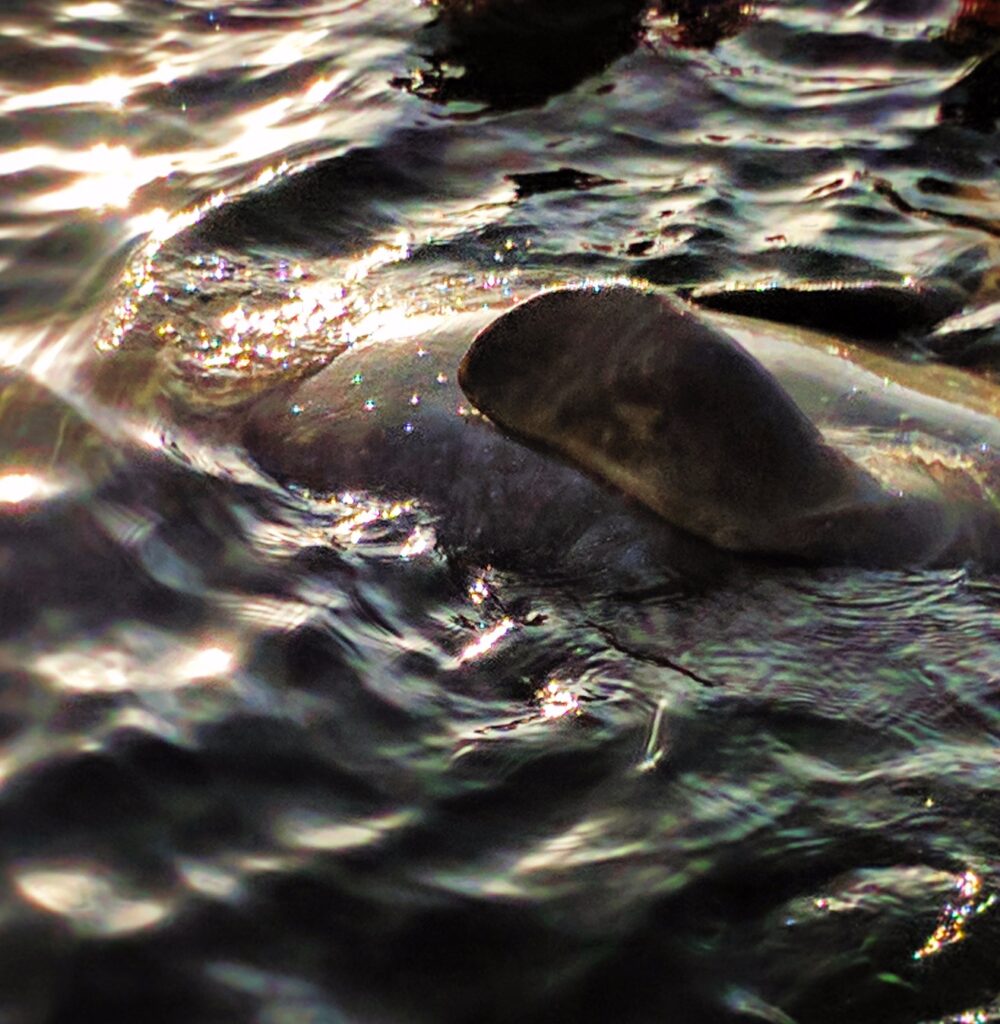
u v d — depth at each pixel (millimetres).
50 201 11852
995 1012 5934
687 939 6285
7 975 6078
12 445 9047
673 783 6949
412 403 8859
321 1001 6047
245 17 14867
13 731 7203
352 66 14078
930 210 12266
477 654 7746
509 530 8359
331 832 6777
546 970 6184
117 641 7754
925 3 15242
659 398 8055
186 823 6789
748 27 14961
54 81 13570
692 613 7832
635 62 14367
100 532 8414
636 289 8281
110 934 6250
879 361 9625
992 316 10727
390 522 8539
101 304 10523
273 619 7926
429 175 12547
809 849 6590
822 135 13312
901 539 7949
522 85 13945
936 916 6270
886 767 6930
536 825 6816
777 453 7949
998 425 8742
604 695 7438
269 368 9727
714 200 12312
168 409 9391
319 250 11453
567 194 12367
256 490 8781
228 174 12336
